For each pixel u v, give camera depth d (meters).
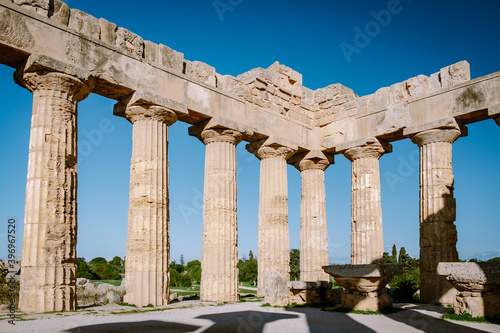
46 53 17.25
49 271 15.83
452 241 22.20
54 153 16.73
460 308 15.69
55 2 18.19
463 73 22.84
